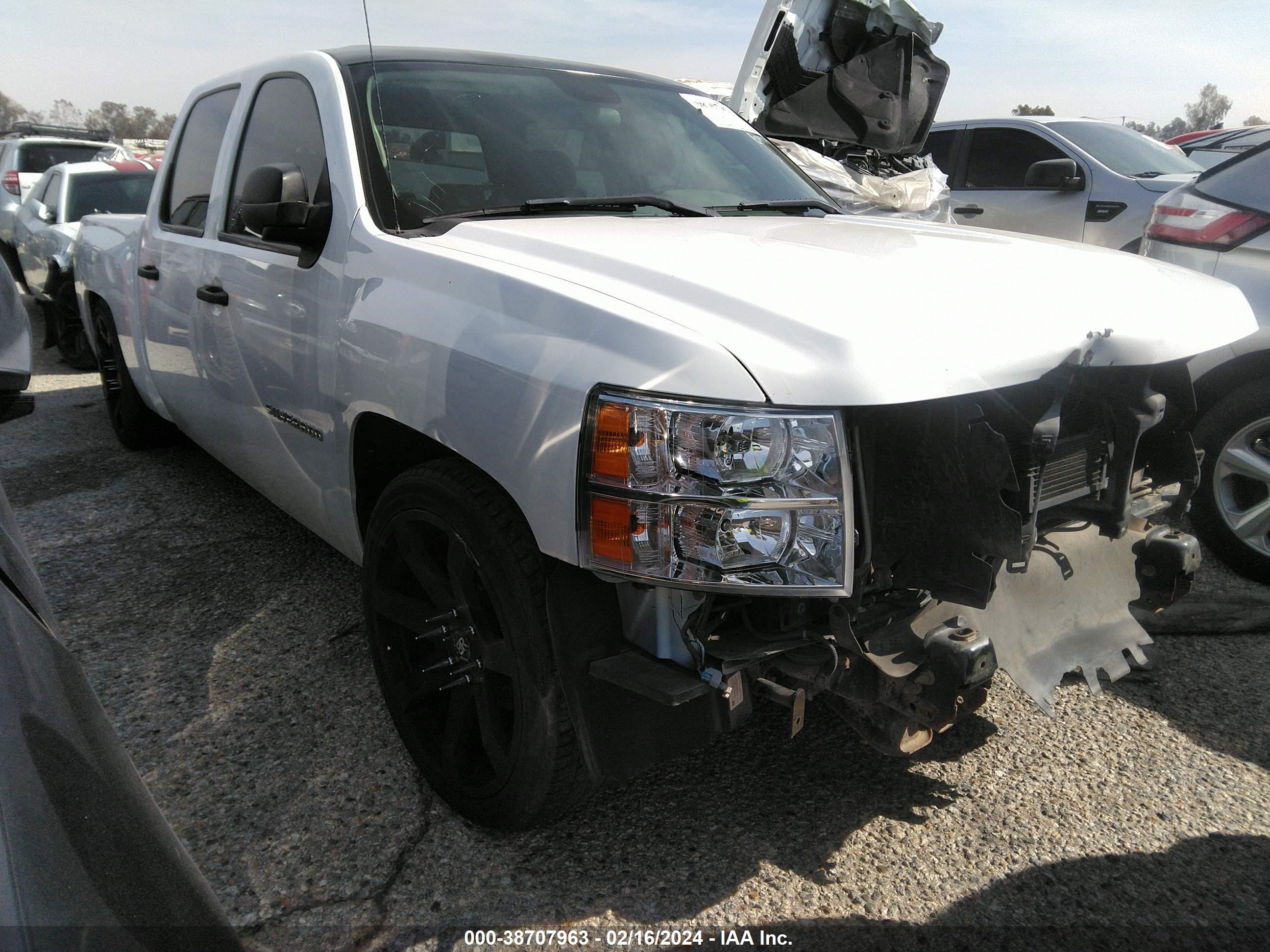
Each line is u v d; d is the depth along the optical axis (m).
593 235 2.13
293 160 2.74
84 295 4.93
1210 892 1.94
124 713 2.57
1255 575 3.36
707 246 2.06
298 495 2.78
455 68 2.83
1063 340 1.75
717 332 1.61
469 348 1.87
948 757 2.39
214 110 3.50
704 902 1.90
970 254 2.13
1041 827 2.13
